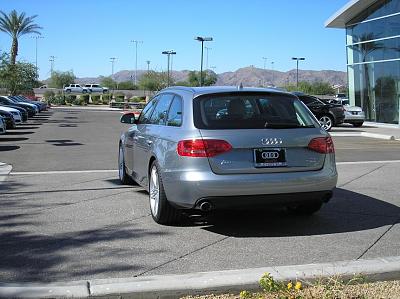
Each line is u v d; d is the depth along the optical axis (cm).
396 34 2867
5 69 5409
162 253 555
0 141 1906
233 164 593
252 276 466
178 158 604
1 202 799
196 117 616
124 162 912
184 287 448
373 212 743
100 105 7806
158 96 786
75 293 437
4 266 514
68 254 551
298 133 618
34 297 432
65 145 1747
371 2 3019
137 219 698
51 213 729
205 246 580
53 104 7700
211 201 590
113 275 489
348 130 2578
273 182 596
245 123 614
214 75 8600
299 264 517
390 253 554
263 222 686
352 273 478
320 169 626
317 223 682
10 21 5878
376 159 1353
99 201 807
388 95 2939
